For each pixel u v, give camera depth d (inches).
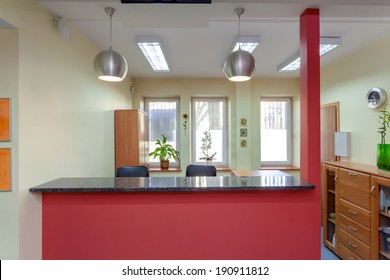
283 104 203.3
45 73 76.0
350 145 127.9
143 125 154.5
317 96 76.7
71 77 93.0
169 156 192.4
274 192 71.7
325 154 150.6
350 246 101.8
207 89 188.5
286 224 71.8
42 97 74.4
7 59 64.5
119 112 142.6
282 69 151.2
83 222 70.2
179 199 70.9
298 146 195.3
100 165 122.3
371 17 83.0
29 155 68.2
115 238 70.5
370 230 90.5
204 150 199.6
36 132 71.6
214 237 71.3
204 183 73.0
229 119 194.4
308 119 76.8
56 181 76.6
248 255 71.7
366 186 92.6
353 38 109.0
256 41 102.4
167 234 70.9
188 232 71.1
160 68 147.2
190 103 192.1
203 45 118.0
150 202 70.6
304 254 72.0
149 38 103.7
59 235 70.1
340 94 137.1
